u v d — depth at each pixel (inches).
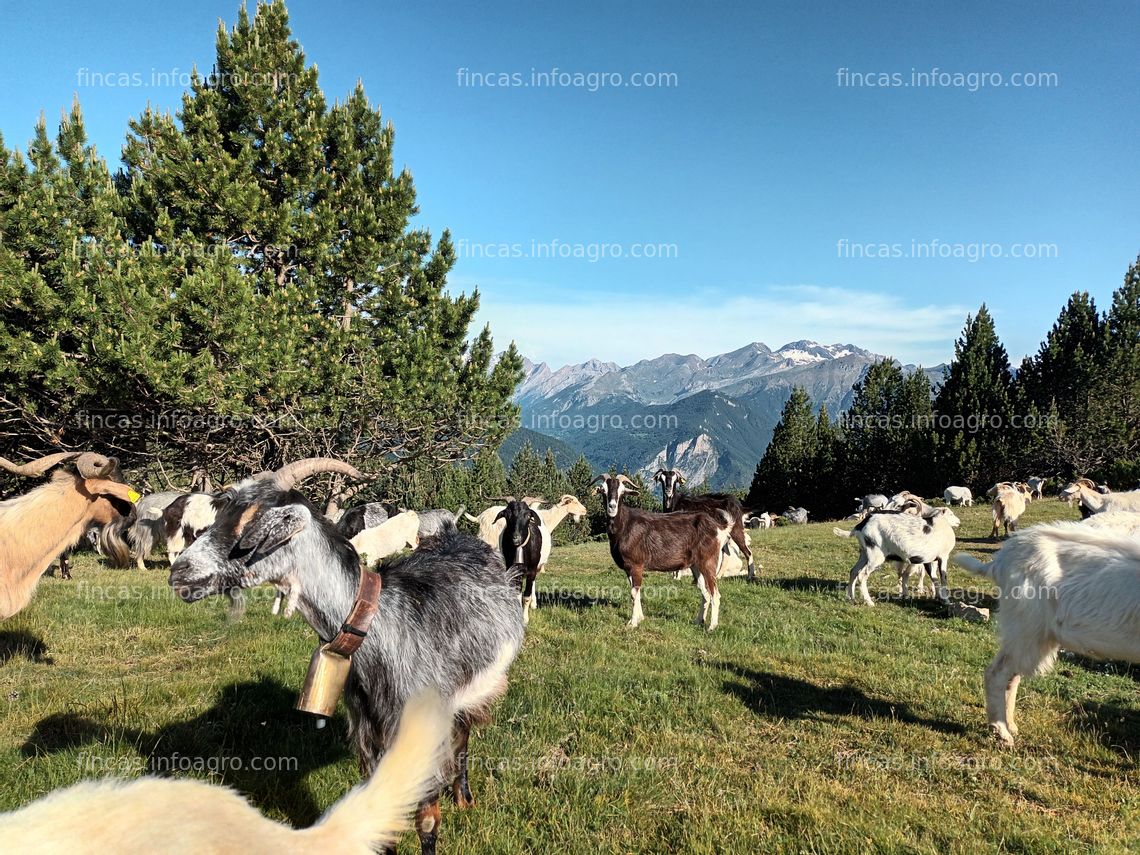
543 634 408.5
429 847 162.7
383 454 882.1
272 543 142.3
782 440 2325.3
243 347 656.4
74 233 655.1
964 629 450.3
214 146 740.0
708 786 218.1
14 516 240.8
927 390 2080.5
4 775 200.8
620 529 442.9
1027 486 1413.6
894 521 521.3
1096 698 317.1
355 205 841.5
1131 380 1636.3
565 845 181.6
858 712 294.8
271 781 203.8
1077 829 199.5
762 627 448.5
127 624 398.0
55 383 628.1
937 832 194.9
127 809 72.9
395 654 158.9
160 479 911.0
